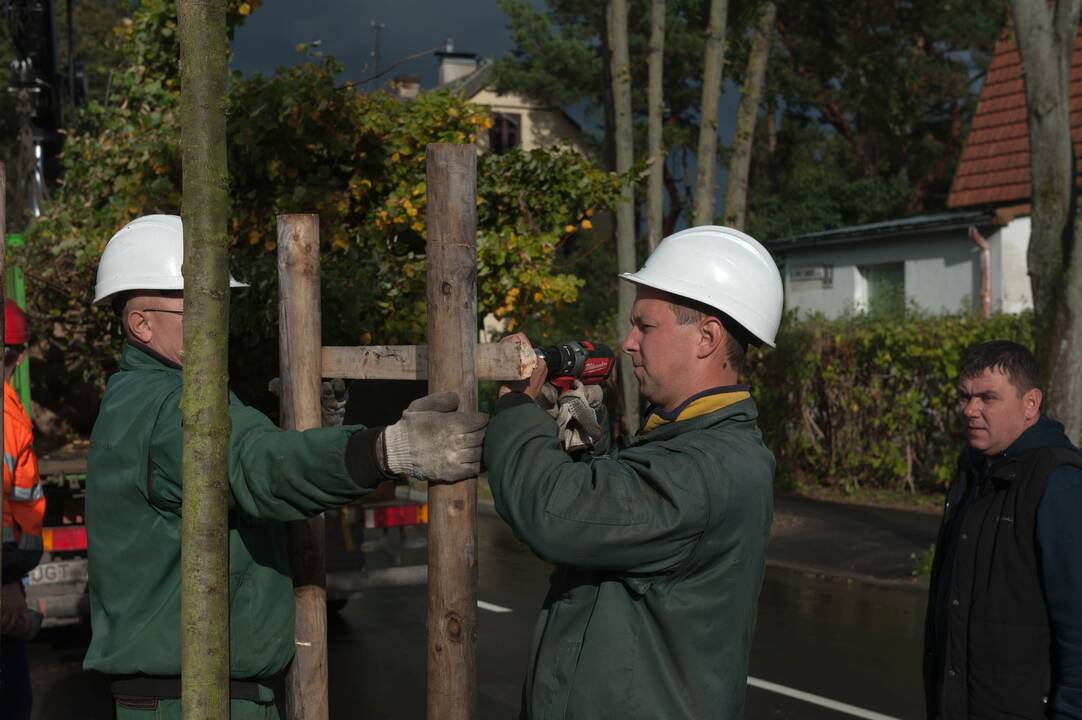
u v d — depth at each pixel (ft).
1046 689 8.89
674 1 48.44
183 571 6.27
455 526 6.84
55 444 25.82
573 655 6.66
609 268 83.46
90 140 26.17
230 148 21.91
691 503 6.31
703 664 6.49
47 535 22.74
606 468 6.46
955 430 44.11
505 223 25.12
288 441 6.96
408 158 23.68
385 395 11.37
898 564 33.55
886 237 63.16
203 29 6.17
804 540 37.55
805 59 94.02
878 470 47.16
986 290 57.82
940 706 9.53
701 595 6.51
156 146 24.50
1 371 7.11
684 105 98.73
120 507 8.15
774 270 7.31
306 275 8.13
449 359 6.88
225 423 6.33
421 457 6.66
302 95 21.81
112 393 8.44
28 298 24.85
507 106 113.39
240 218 22.35
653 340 7.19
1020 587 9.00
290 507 7.00
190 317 6.26
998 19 100.01
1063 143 26.27
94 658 8.21
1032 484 9.07
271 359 21.29
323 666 8.59
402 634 25.61
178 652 8.05
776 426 49.80
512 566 34.50
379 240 22.82
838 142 111.75
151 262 8.61
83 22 106.01
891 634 25.68
